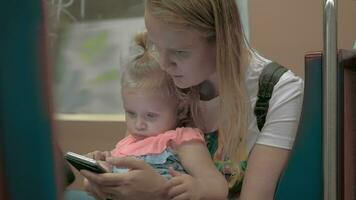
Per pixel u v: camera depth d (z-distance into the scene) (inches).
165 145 38.3
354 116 31.7
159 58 38.7
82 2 65.5
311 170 32.4
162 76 39.4
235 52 37.1
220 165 38.5
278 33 58.7
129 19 64.5
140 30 57.8
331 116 28.8
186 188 34.4
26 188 12.8
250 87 38.2
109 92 66.6
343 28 55.2
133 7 64.2
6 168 12.5
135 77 40.2
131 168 34.9
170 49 36.5
